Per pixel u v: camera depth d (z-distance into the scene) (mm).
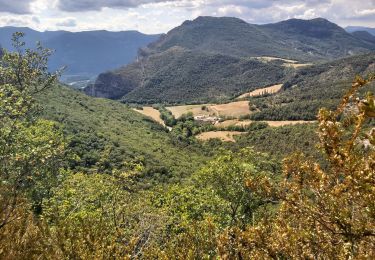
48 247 9227
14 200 9281
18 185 11375
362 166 4680
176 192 28172
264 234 6492
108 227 12242
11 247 8578
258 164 28266
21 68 27641
